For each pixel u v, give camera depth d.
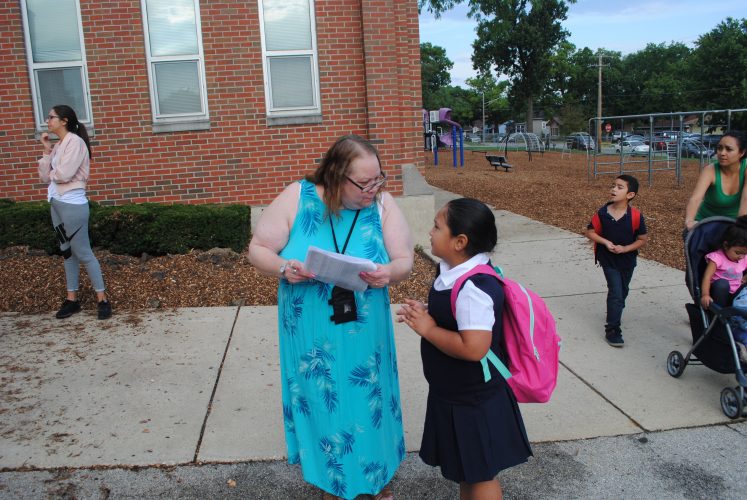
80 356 4.87
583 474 3.38
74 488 3.22
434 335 2.48
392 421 2.95
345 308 2.70
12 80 7.79
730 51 56.47
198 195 8.23
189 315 5.83
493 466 2.54
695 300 4.31
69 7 7.82
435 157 27.88
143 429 3.79
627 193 4.91
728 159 4.54
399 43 8.48
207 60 8.05
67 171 5.31
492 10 20.75
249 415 3.98
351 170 2.64
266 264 2.72
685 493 3.21
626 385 4.41
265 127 8.24
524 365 2.58
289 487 3.27
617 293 5.08
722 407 3.98
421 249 8.27
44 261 6.82
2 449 3.55
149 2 7.91
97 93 7.93
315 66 8.27
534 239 9.28
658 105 88.12
